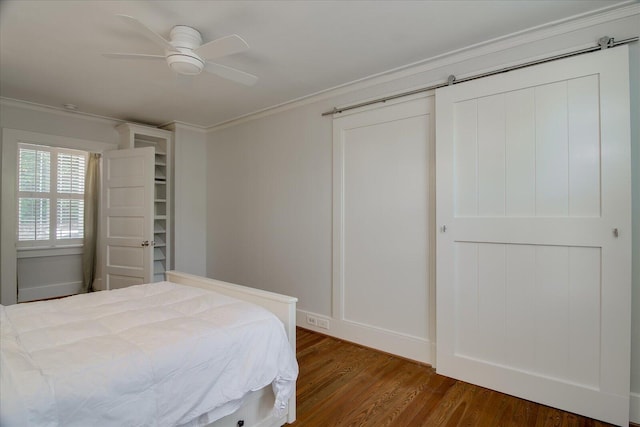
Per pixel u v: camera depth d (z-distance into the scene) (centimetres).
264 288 380
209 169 454
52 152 466
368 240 293
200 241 452
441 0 182
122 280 390
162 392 121
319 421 188
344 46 234
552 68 203
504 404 206
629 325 182
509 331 217
